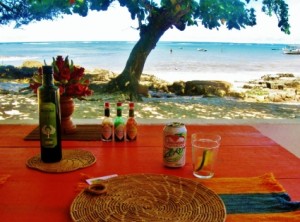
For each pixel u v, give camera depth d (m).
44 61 1.58
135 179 1.07
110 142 1.45
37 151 1.33
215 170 1.17
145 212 0.88
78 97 1.56
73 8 7.58
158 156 1.29
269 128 2.74
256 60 21.80
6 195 0.97
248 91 8.62
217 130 1.69
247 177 1.11
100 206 0.90
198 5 7.34
